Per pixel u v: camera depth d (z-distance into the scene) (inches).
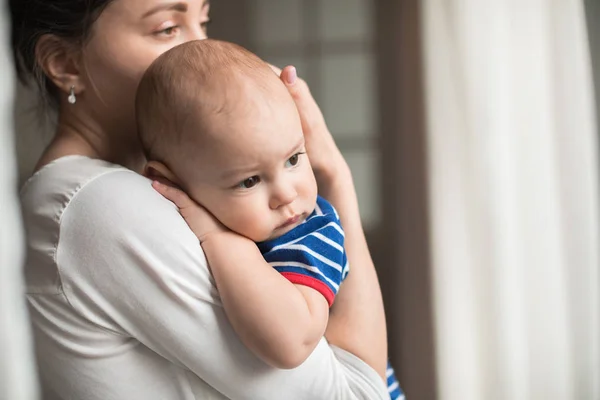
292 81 41.2
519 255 108.7
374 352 39.1
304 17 138.9
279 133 34.7
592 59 112.7
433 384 114.3
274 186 35.1
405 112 117.4
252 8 140.0
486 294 109.0
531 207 108.2
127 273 33.3
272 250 35.7
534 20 108.0
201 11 41.3
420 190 115.4
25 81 44.2
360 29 137.3
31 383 25.0
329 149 42.0
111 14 38.3
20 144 74.4
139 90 37.0
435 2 112.8
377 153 136.8
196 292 33.1
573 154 107.8
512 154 108.4
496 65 108.3
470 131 109.6
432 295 114.3
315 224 36.9
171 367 35.3
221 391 34.0
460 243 110.8
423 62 114.5
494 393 108.7
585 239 108.1
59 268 34.2
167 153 36.1
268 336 32.3
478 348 110.0
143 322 33.4
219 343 33.5
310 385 34.9
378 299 40.1
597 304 108.5
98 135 40.8
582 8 108.7
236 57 35.9
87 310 34.1
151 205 34.1
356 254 40.5
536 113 108.2
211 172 34.8
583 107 107.9
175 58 36.2
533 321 108.3
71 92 39.9
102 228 33.6
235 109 34.3
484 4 108.7
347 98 137.9
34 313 35.2
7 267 24.1
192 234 34.2
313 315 33.7
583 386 108.6
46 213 35.0
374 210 136.9
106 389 34.9
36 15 39.3
